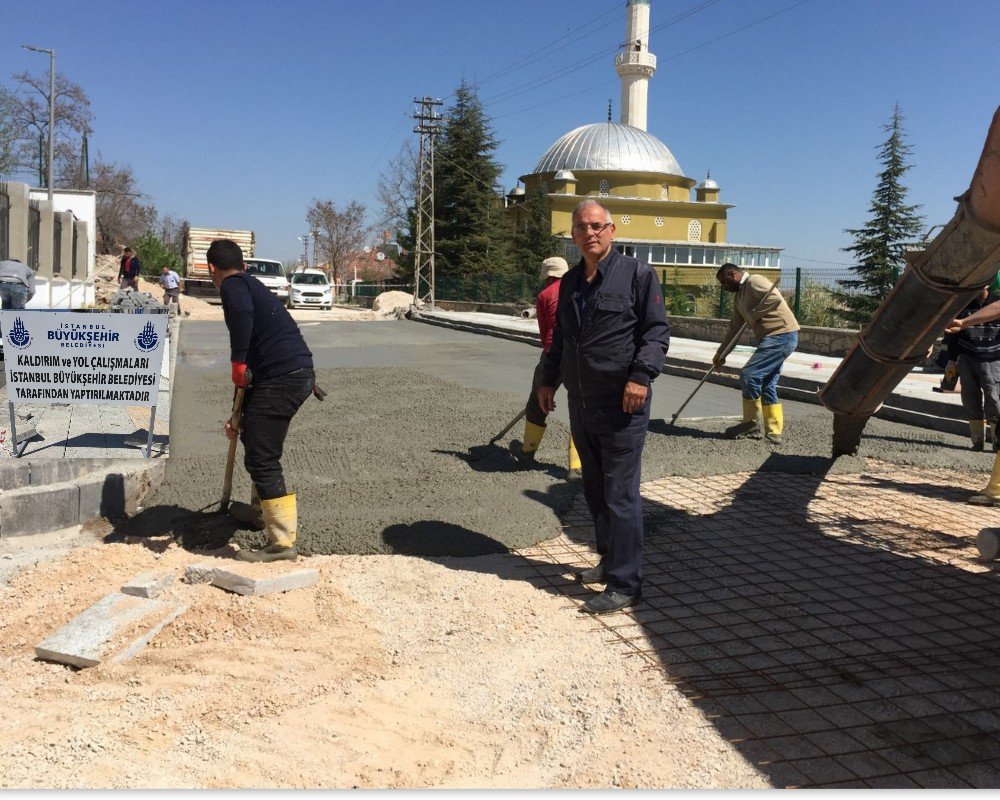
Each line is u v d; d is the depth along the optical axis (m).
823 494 6.24
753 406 7.97
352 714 3.10
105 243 59.16
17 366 6.23
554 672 3.44
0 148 44.03
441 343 19.72
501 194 55.41
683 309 25.98
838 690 3.31
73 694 3.23
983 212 3.65
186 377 12.04
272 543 4.63
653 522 5.49
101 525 5.14
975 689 3.33
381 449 7.27
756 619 3.99
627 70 69.56
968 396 7.73
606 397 4.07
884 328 4.84
